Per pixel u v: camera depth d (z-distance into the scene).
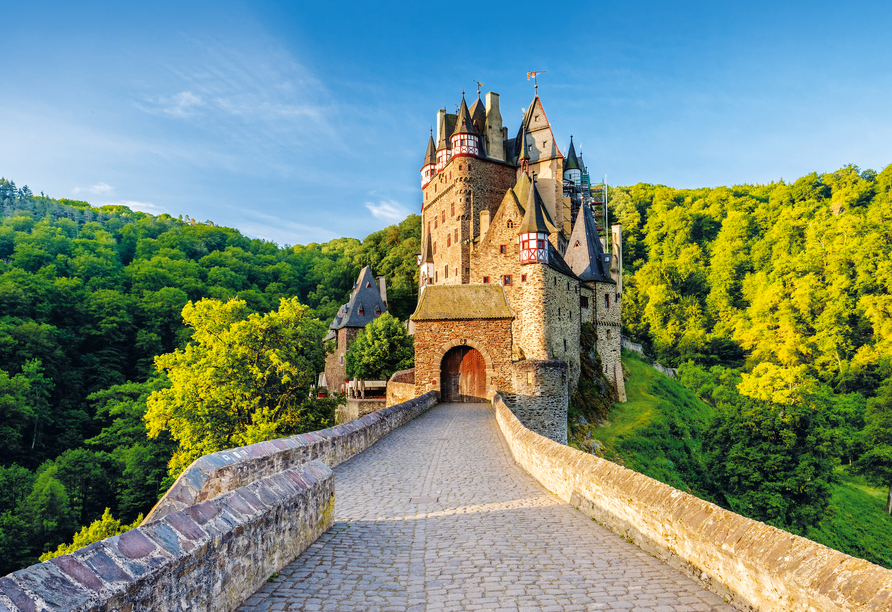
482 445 16.83
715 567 5.89
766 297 79.12
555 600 5.59
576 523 8.66
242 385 30.67
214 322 34.31
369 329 49.78
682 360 82.62
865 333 70.56
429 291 31.66
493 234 47.31
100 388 63.78
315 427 32.47
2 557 37.06
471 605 5.45
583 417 47.94
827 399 59.25
